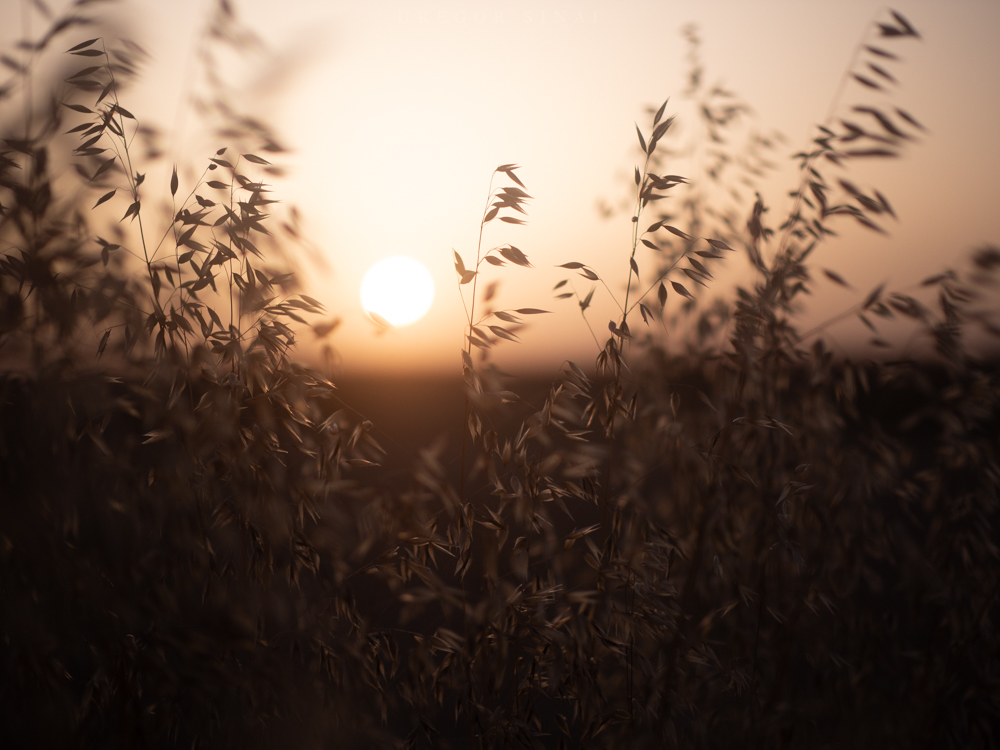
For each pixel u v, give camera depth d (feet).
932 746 3.00
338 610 2.79
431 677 2.88
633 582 2.85
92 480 2.78
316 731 2.81
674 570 3.03
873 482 2.99
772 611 3.01
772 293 2.93
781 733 2.99
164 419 2.69
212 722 2.81
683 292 2.78
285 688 2.79
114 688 2.74
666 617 2.86
